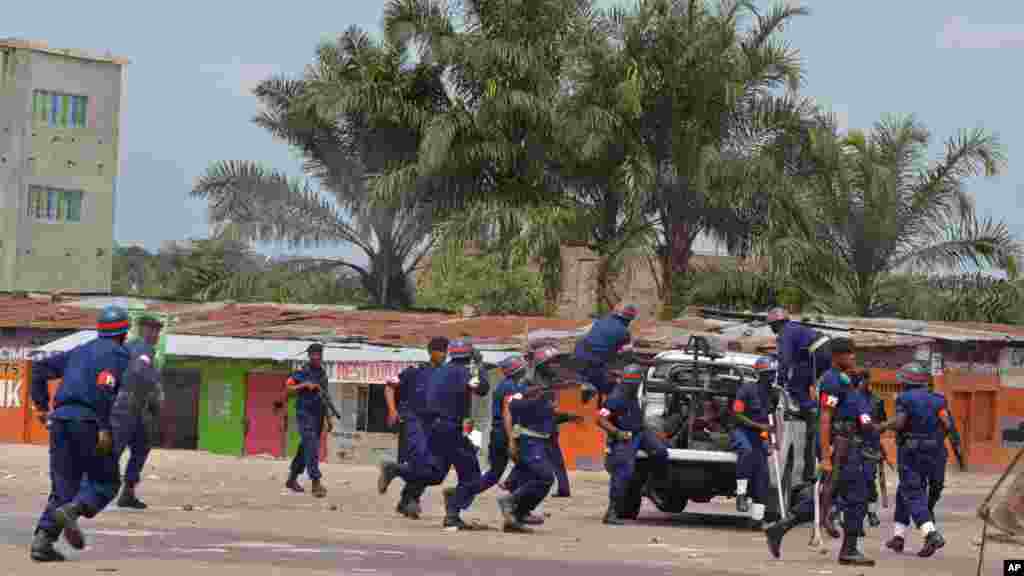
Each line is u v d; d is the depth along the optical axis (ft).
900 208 158.61
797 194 151.53
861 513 48.88
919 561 51.90
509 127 156.87
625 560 46.34
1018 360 143.33
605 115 149.89
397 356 110.93
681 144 152.35
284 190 163.94
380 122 163.53
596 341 65.21
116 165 237.45
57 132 231.09
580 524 62.85
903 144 160.97
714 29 154.10
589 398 64.90
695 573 43.09
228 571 37.19
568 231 151.12
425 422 57.21
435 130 154.20
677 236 152.76
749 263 153.69
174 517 55.98
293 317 134.10
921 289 155.94
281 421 115.65
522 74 157.28
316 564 39.96
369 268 165.99
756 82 156.25
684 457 66.18
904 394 56.03
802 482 65.57
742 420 63.21
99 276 235.81
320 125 163.94
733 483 66.69
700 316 131.95
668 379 69.36
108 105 236.63
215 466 97.50
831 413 49.21
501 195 157.48
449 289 151.84
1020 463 35.04
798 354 60.44
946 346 134.31
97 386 39.50
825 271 153.07
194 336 118.52
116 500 64.49
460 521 55.72
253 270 163.73
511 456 55.93
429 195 160.56
